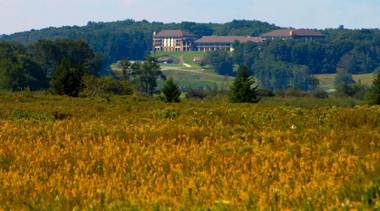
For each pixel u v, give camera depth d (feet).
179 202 111.24
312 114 257.55
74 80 566.36
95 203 113.29
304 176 129.59
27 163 156.66
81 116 282.36
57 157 162.40
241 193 112.98
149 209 106.73
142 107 330.34
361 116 236.63
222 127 216.95
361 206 99.09
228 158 153.58
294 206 105.40
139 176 137.90
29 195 124.88
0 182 136.46
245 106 350.02
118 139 192.34
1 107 315.17
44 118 273.13
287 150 162.61
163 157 157.99
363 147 163.53
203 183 127.65
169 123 234.58
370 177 116.78
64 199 119.24
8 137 199.41
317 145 170.09
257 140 187.11
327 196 108.27
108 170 146.20
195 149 167.94
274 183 124.36
